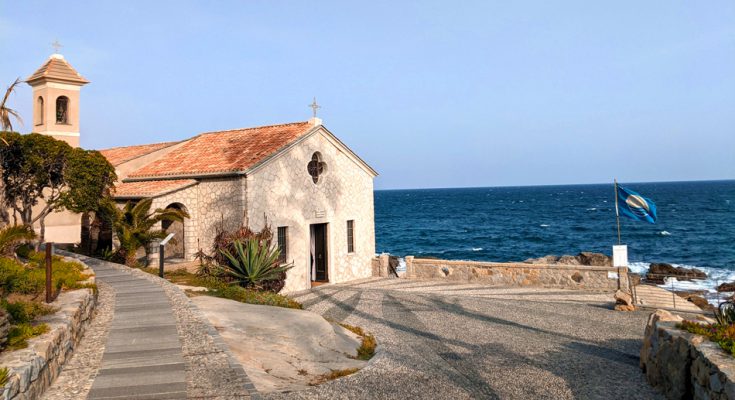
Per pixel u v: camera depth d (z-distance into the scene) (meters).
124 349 8.96
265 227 20.45
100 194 19.30
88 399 6.71
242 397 6.82
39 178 17.77
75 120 24.38
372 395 8.06
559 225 77.56
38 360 6.70
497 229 75.12
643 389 8.90
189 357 8.53
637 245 54.03
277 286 19.69
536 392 8.66
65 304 9.82
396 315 16.17
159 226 22.17
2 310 7.32
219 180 21.34
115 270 18.09
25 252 15.66
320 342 11.43
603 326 14.42
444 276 24.62
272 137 23.39
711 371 7.06
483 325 14.63
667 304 17.53
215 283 17.83
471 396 8.34
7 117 15.57
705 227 66.94
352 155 25.67
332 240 24.53
